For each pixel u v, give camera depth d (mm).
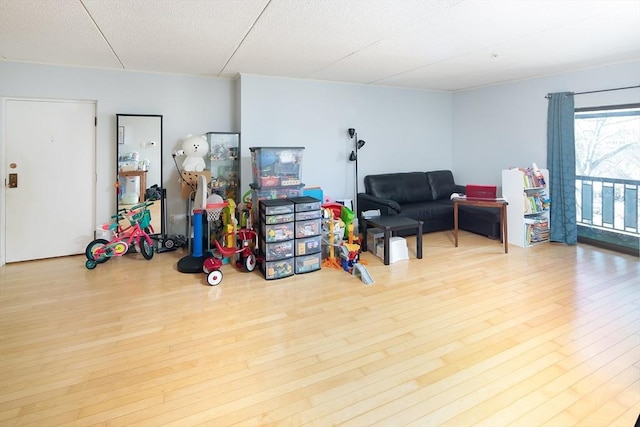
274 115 4832
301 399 1845
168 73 4543
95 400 1831
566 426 1644
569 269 3758
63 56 3730
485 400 1821
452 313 2789
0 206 3932
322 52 3633
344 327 2588
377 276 3621
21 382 1969
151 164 4453
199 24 2811
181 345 2354
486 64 4215
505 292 3180
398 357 2209
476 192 4594
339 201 5293
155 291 3250
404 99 5863
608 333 2451
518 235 4645
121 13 2582
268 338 2441
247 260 3736
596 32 3098
